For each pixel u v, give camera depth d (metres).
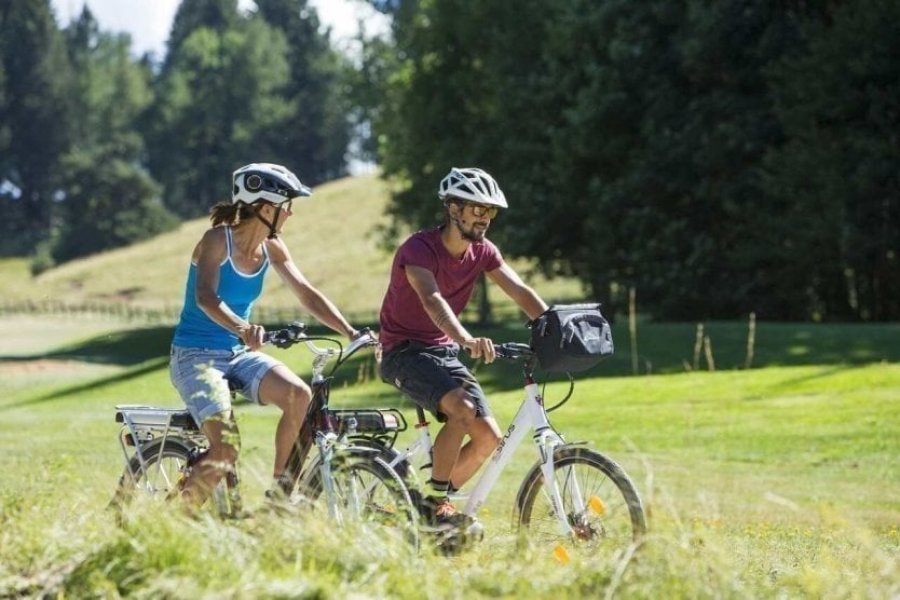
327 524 13.23
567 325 15.06
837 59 97.56
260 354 16.48
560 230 115.44
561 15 112.12
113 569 12.12
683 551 12.33
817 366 70.25
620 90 107.94
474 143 121.88
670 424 54.69
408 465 15.63
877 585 12.92
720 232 112.12
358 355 86.94
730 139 102.88
